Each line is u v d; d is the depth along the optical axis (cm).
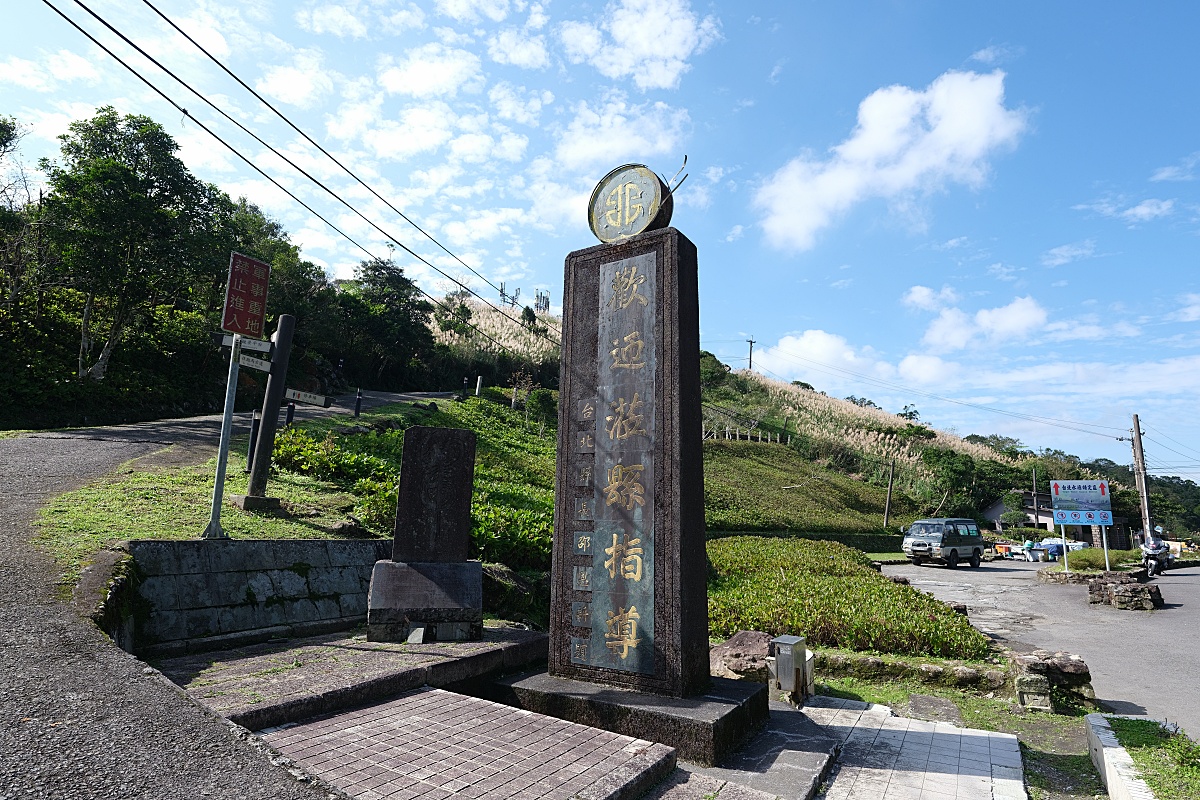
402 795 298
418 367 3847
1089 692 636
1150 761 404
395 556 595
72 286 1820
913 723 535
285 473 1090
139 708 280
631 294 551
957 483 4031
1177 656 912
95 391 1673
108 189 1736
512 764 343
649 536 501
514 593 816
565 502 554
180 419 1767
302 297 3033
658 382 520
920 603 892
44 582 429
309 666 464
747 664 652
